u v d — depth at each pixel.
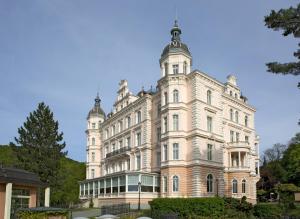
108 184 59.25
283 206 41.19
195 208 37.38
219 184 52.53
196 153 50.00
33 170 53.50
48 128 57.66
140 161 61.03
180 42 56.66
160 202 39.03
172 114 52.84
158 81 56.81
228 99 61.72
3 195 29.34
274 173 78.81
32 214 25.80
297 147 68.94
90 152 80.75
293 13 23.38
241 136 63.81
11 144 56.59
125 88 72.88
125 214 40.09
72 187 73.94
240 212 38.28
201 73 52.84
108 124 76.75
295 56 26.05
